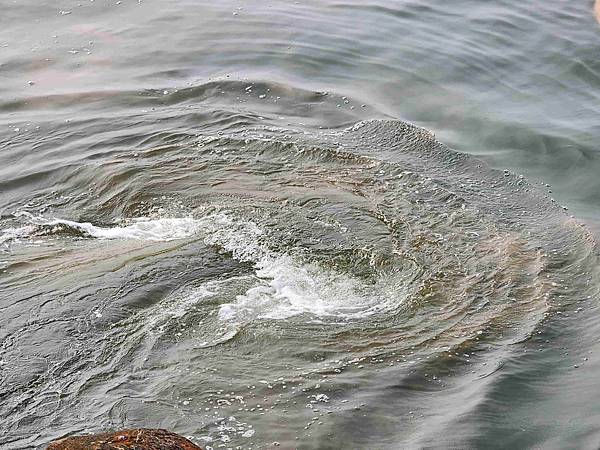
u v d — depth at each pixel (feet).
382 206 34.78
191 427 23.98
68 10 55.93
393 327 28.48
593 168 38.86
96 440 20.99
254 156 37.99
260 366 26.40
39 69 47.88
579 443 23.72
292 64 48.32
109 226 33.53
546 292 30.27
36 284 29.63
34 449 23.15
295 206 34.40
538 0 58.44
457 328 28.48
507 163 39.19
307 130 40.81
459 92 45.93
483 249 32.55
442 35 52.47
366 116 42.65
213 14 55.06
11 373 25.77
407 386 25.82
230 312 28.73
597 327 28.60
